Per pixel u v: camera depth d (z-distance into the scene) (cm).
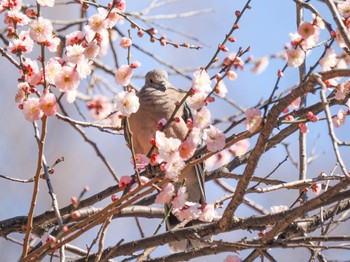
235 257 927
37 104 814
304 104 1095
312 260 1012
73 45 839
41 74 829
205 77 838
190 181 1208
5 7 880
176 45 989
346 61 934
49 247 870
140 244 948
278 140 980
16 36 870
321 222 959
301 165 1101
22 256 878
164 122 873
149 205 1237
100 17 850
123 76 840
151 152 899
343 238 827
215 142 815
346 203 1022
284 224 838
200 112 817
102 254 968
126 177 906
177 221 1159
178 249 1116
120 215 1152
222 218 893
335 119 878
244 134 816
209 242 869
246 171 838
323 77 784
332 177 923
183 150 812
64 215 1073
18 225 1090
